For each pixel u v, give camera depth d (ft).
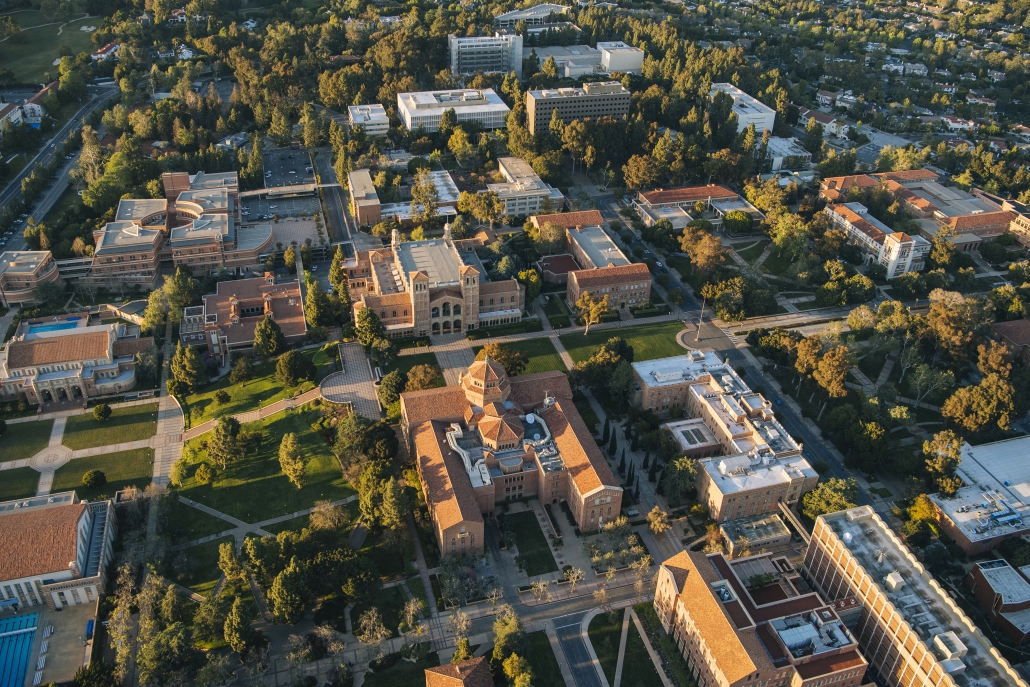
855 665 634.43
